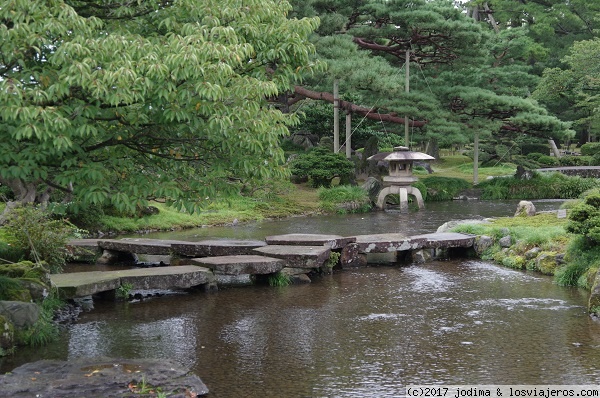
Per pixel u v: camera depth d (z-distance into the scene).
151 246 13.94
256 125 7.14
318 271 13.24
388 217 24.14
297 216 24.73
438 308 10.27
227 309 10.31
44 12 6.45
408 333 8.88
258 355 7.96
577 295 11.05
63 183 6.88
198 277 11.42
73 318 9.73
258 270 11.87
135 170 7.82
